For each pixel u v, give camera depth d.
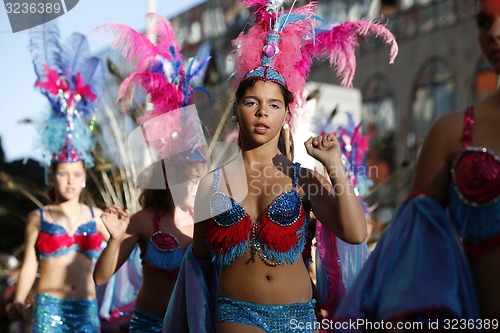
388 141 7.64
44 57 5.64
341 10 18.59
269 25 3.55
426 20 17.58
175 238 4.40
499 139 2.26
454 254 2.24
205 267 3.53
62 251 5.59
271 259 3.14
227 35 19.00
